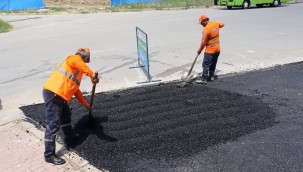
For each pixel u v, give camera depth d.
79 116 6.55
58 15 22.22
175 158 5.16
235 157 5.16
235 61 10.40
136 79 8.88
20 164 5.23
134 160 5.14
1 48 13.04
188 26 16.62
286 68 9.59
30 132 6.20
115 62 10.55
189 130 5.95
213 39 7.93
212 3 28.05
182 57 10.94
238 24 16.91
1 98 7.90
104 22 18.83
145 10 24.80
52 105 5.00
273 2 25.08
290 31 14.95
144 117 6.47
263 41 13.05
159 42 13.20
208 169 4.88
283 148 5.39
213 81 8.49
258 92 7.71
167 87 8.09
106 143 5.61
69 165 5.12
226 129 5.98
